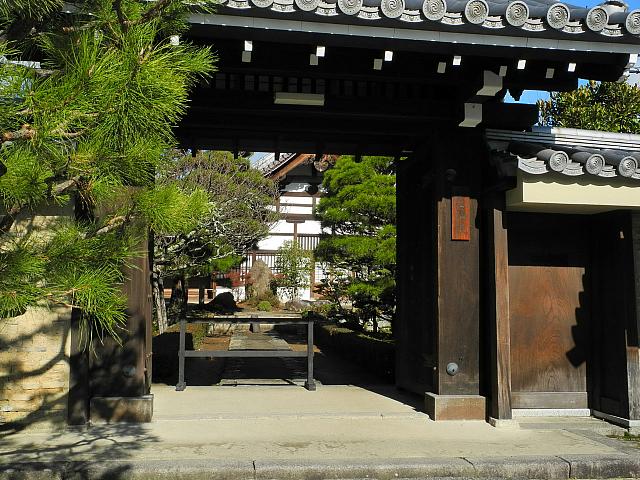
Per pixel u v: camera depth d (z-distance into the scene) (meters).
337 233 14.42
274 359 12.21
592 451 5.02
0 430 5.43
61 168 2.67
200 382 8.81
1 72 2.32
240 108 6.12
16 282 2.56
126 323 5.84
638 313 6.03
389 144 7.68
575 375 6.52
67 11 3.03
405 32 4.89
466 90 5.95
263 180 16.25
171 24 3.37
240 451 4.84
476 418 6.06
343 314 15.84
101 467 4.34
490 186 6.13
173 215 3.05
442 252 6.23
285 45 5.58
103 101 2.40
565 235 6.61
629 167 5.40
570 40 5.10
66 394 5.58
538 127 6.35
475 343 6.20
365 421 6.01
